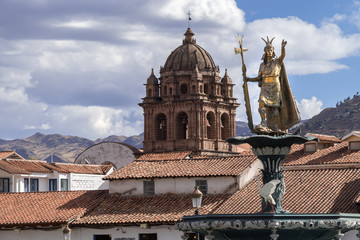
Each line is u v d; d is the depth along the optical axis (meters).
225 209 101.31
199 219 60.84
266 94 62.41
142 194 111.81
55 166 152.00
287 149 61.62
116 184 113.56
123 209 109.25
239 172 106.81
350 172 103.19
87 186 157.25
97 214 108.94
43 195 116.69
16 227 110.44
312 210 95.50
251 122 63.88
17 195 117.50
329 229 59.47
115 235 106.50
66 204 112.69
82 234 108.06
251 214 58.62
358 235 62.91
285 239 59.75
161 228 104.56
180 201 108.06
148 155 198.12
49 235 109.62
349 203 95.94
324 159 118.81
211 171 108.69
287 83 62.91
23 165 143.00
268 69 62.41
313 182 102.19
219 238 61.78
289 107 62.84
